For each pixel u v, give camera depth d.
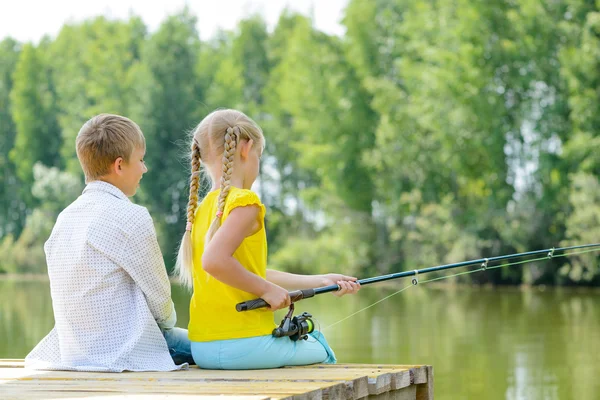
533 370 11.27
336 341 14.50
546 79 31.95
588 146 29.41
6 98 54.03
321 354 3.77
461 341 14.30
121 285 3.68
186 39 46.34
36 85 50.50
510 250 29.42
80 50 51.03
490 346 13.63
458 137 32.41
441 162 33.75
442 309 20.75
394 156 34.44
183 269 3.74
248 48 48.25
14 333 15.79
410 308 21.06
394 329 16.27
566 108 31.67
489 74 32.31
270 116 46.22
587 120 30.36
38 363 3.76
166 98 44.25
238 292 3.53
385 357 12.54
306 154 38.53
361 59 38.56
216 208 3.61
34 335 15.45
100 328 3.63
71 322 3.66
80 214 3.73
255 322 3.55
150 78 44.53
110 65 46.94
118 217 3.67
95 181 3.80
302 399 2.95
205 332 3.60
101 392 3.04
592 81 30.30
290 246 36.62
